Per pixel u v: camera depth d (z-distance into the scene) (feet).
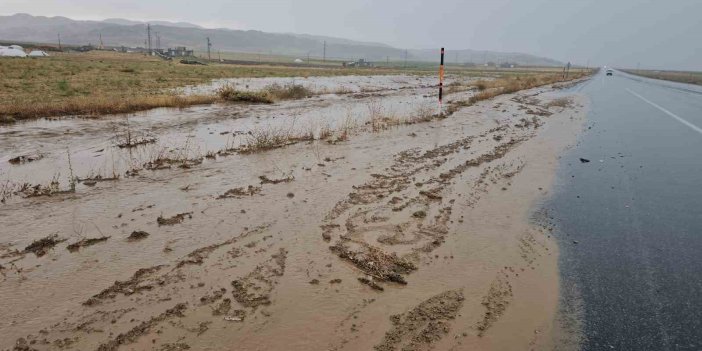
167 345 9.39
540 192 21.09
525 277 12.68
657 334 9.85
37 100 52.08
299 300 11.28
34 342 9.45
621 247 14.75
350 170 24.49
